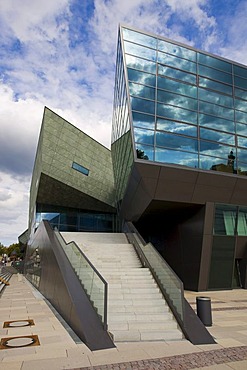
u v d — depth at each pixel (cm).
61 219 2933
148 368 545
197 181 1734
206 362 579
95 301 841
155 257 1209
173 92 1828
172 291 945
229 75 2088
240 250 1964
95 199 2894
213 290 1816
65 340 717
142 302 973
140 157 1605
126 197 2102
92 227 3059
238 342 721
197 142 1803
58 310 1098
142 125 1672
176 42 1956
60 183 2569
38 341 707
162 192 1675
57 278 1173
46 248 1625
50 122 2598
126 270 1261
